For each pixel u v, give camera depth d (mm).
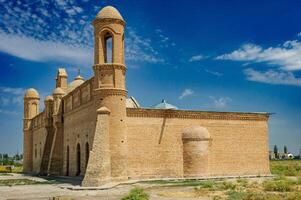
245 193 25562
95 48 37000
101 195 26656
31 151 70688
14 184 38188
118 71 36438
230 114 43875
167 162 39531
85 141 40375
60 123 50250
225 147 43156
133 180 36625
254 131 45250
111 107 35812
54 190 30703
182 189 29578
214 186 31078
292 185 31422
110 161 34844
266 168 45250
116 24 36750
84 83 41156
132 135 38156
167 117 40344
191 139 40469
